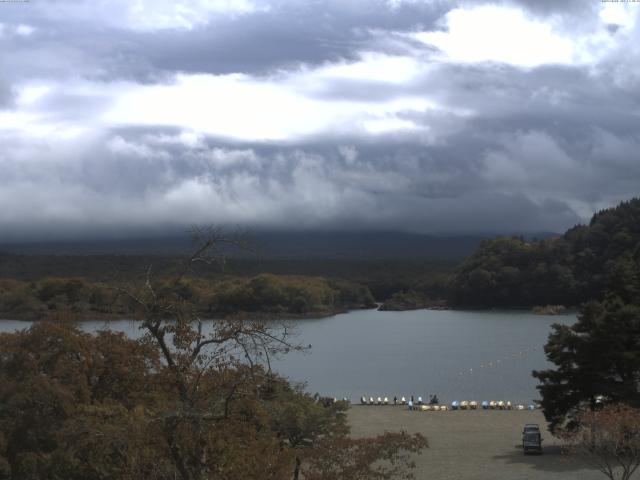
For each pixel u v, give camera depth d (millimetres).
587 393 74375
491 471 65438
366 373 157625
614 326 72625
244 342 32875
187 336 33125
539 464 67625
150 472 31938
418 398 126000
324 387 140125
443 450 76188
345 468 39562
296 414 45844
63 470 36188
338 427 50062
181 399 32562
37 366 46594
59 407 43781
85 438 33531
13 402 43500
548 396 74938
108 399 42625
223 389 32344
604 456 64062
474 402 112938
